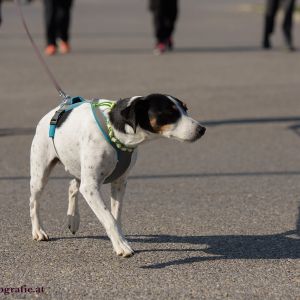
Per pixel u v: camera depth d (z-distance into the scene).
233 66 25.03
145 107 8.48
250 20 42.38
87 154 8.59
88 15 44.88
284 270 8.59
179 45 30.61
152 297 7.79
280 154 14.35
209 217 10.55
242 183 12.36
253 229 10.05
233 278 8.33
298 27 37.38
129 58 26.72
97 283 8.16
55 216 10.57
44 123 9.33
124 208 10.94
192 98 19.58
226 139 15.53
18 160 13.84
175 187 12.10
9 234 9.80
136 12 47.38
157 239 9.63
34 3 54.09
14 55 27.38
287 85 21.67
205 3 56.41
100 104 8.85
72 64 25.23
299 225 10.23
